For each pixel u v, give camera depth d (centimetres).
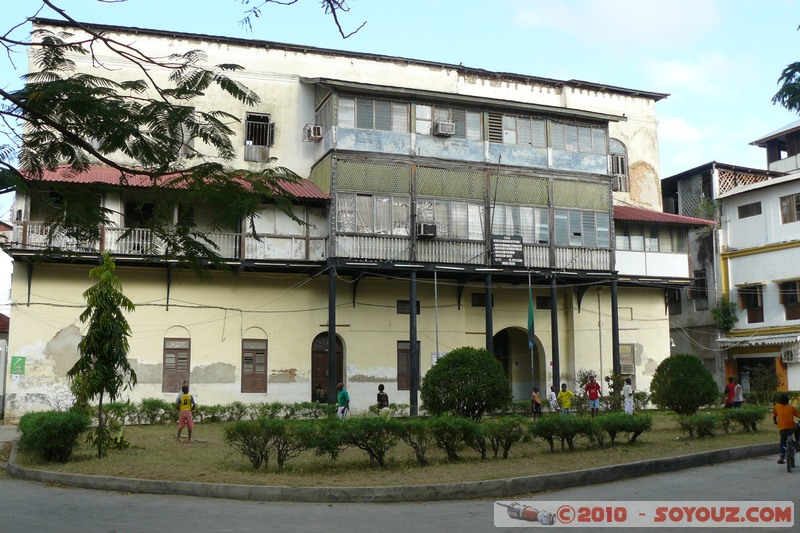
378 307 2769
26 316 2380
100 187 772
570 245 2847
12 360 2347
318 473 1198
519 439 1416
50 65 719
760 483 1167
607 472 1219
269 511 968
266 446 1272
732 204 3641
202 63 2673
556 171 2872
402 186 2655
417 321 2822
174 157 745
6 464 1416
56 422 1330
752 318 3500
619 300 3177
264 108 2780
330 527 860
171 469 1238
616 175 3347
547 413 2684
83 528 845
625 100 3422
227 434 1249
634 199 3378
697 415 1698
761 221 3500
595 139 2967
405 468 1243
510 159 2809
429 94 2686
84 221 769
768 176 3775
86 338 1422
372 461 1259
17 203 2339
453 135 2741
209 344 2558
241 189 744
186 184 738
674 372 1931
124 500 1047
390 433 1263
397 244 2609
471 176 2748
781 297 3381
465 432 1311
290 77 2828
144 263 2428
